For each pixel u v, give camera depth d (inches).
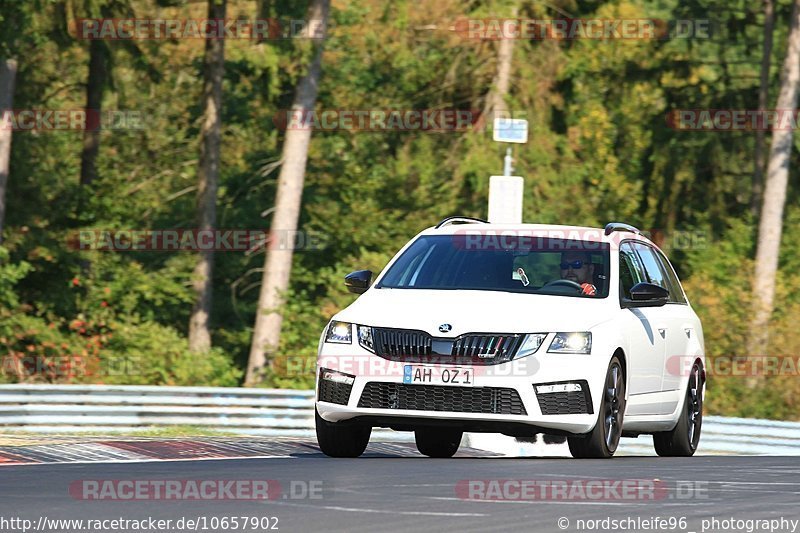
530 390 1530.5
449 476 1305.4
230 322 5551.2
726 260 5679.1
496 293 1652.3
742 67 6609.3
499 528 965.2
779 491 1218.6
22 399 2295.8
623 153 6122.1
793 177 5984.3
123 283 4825.3
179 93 5580.7
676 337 1861.5
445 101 5526.6
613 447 1621.6
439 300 1617.9
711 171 6161.4
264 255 5590.6
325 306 4685.0
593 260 1715.1
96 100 5305.1
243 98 5467.5
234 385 4475.9
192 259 5369.1
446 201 5447.8
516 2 5039.4
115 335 4480.8
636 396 1700.3
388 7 4938.5
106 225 4852.4
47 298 4675.2
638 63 5964.6
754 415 4215.1
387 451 1946.4
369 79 5595.5
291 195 4446.4
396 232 5462.6
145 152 5556.1
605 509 1072.2
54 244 4704.7
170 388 2415.1
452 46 5398.6
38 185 4815.5
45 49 4781.0
